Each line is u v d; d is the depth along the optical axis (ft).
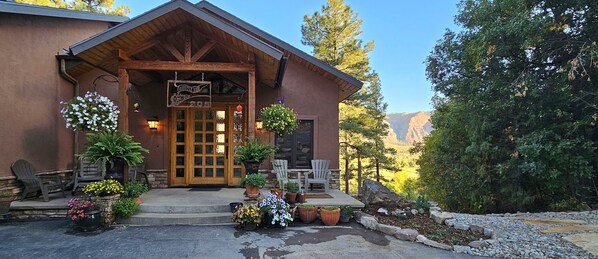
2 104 19.04
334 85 28.09
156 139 25.86
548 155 23.34
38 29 22.03
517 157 26.86
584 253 12.82
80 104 19.34
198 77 26.71
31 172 20.57
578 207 25.82
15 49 20.10
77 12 24.48
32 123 21.22
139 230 15.72
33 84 21.42
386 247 13.78
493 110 27.96
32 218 17.97
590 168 22.66
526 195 28.30
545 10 23.61
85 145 23.26
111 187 16.52
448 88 34.06
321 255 12.62
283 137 27.43
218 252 12.76
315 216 17.99
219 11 28.43
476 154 31.32
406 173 63.98
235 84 26.96
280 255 12.53
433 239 14.66
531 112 25.43
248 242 14.08
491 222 18.13
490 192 32.35
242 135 27.09
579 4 21.65
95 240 14.08
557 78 24.52
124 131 19.63
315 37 55.77
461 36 30.17
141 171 23.63
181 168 26.68
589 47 20.65
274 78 24.18
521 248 13.60
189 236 14.80
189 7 18.42
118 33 17.88
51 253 12.42
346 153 55.98
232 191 23.39
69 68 24.31
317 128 27.73
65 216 18.22
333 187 27.50
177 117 26.96
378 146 56.90
